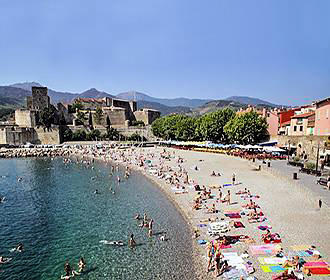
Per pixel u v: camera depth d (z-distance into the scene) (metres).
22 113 130.50
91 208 39.25
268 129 88.81
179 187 46.34
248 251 22.67
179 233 28.55
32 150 110.69
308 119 69.81
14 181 60.44
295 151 64.88
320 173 45.12
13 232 31.20
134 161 82.75
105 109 159.75
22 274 22.53
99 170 73.25
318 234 25.05
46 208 39.97
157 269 22.05
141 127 150.25
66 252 25.98
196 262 22.53
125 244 26.97
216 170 59.72
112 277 21.33
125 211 37.19
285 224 27.56
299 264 19.92
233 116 99.81
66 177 64.12
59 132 131.38
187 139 118.69
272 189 41.00
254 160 65.25
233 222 28.69
